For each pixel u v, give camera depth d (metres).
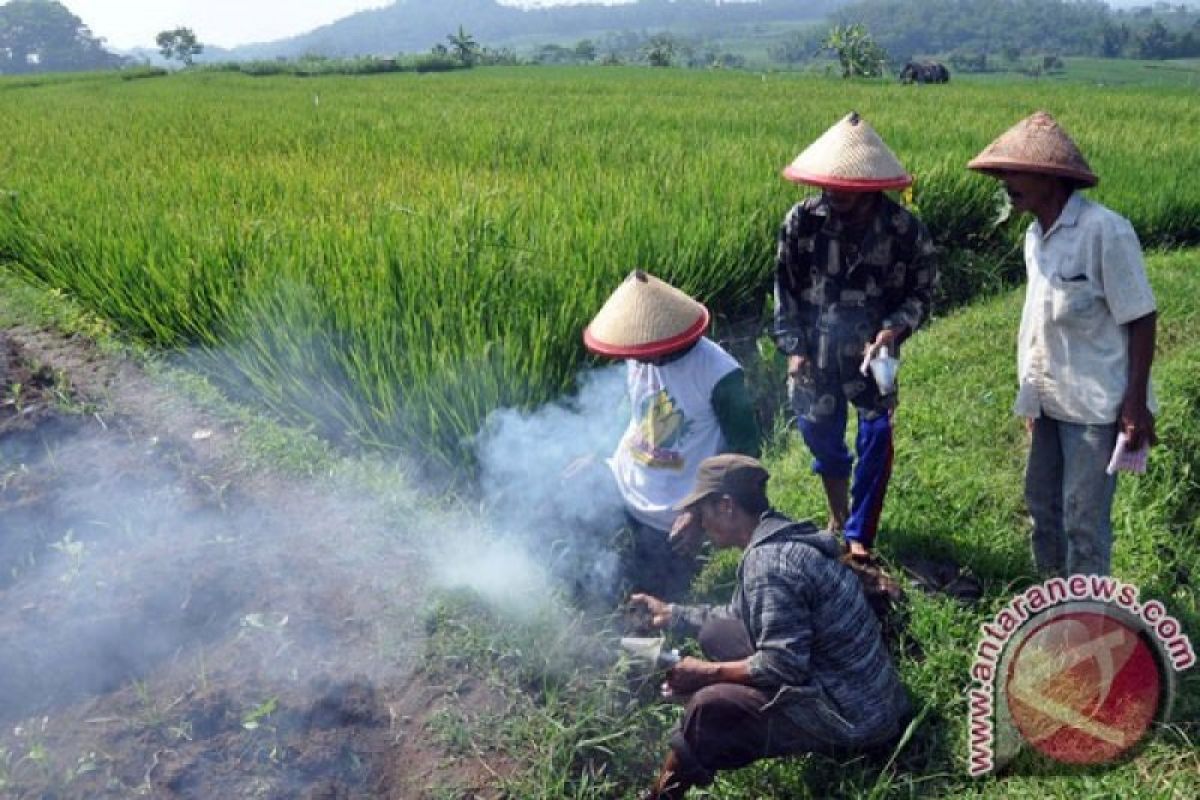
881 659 3.24
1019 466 5.43
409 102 24.06
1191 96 28.53
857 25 47.91
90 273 7.61
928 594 4.28
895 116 18.78
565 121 17.22
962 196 9.97
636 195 8.55
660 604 3.69
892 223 4.14
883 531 4.70
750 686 3.15
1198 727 3.54
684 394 4.01
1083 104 24.09
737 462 3.30
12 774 3.21
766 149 12.45
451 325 5.64
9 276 8.58
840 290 4.26
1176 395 5.82
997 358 6.91
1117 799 3.19
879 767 3.38
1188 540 4.90
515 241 6.88
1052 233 3.63
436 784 3.28
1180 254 9.77
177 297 6.68
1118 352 3.59
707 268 7.23
